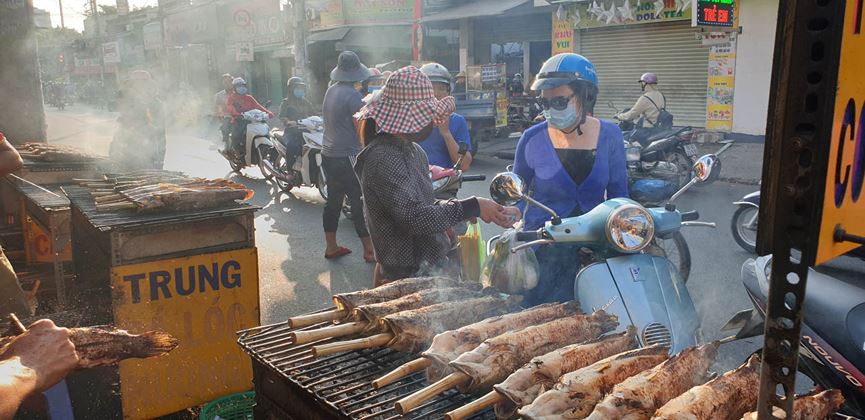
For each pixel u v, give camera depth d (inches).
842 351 101.1
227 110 480.1
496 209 107.4
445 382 72.1
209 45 1258.0
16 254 206.5
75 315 141.9
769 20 475.5
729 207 336.2
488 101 544.1
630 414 63.7
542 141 135.9
